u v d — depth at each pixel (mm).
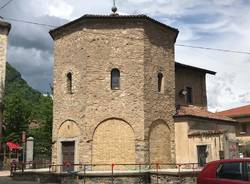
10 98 46188
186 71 29969
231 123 28328
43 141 44156
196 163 21562
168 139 23984
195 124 24734
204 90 31578
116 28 23547
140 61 23141
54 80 24984
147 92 23094
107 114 22688
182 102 28859
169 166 23562
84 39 23438
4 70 32531
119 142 22406
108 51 23328
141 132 22344
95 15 23328
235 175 10516
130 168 22016
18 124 45625
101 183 19750
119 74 23188
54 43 25531
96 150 22344
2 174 28453
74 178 20453
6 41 32781
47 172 22516
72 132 23203
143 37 23469
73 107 23391
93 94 22859
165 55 25031
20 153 35312
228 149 23359
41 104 48188
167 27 25156
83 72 23156
